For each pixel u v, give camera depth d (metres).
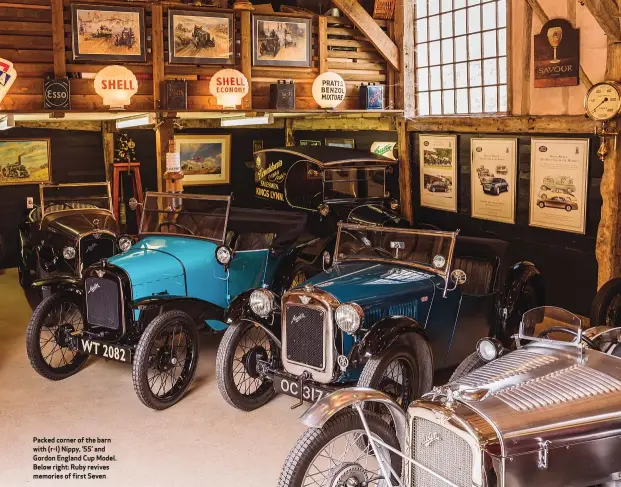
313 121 11.69
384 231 5.59
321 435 3.52
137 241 6.95
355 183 8.56
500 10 8.22
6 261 10.76
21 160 10.55
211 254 6.34
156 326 5.36
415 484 3.40
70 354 6.86
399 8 9.77
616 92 6.39
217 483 4.32
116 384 6.05
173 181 8.45
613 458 3.32
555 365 3.69
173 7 8.53
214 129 11.77
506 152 8.21
